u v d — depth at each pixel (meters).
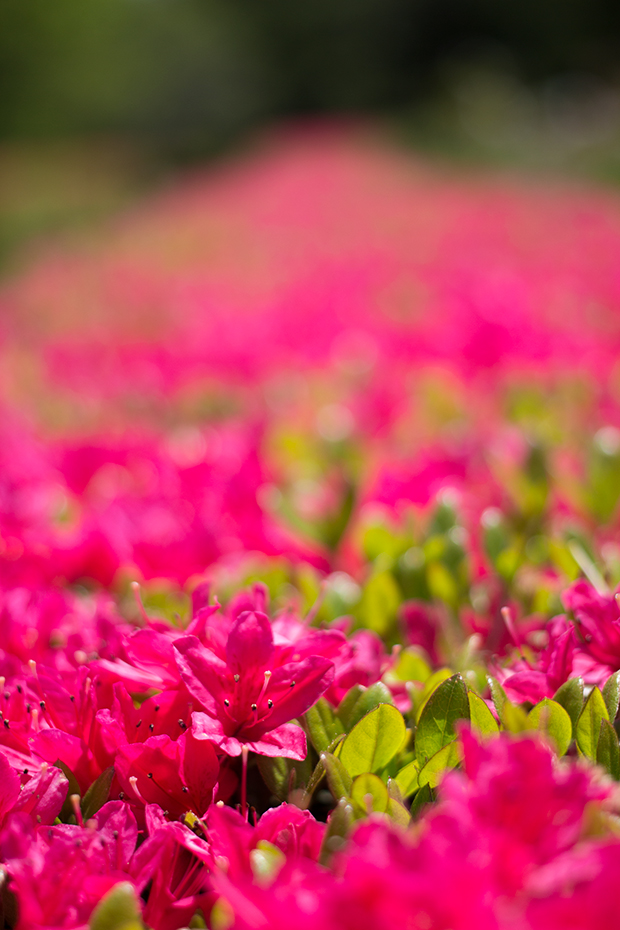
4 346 1.92
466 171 7.50
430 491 0.74
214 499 0.74
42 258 4.68
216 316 1.93
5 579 0.65
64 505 0.78
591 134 9.34
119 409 1.23
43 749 0.48
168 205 6.42
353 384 1.25
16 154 13.33
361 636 0.53
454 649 0.57
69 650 0.53
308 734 0.49
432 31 13.20
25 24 13.30
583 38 12.76
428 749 0.48
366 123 11.09
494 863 0.39
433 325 1.58
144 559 0.65
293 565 0.67
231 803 0.50
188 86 13.34
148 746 0.46
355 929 0.38
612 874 0.38
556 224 3.74
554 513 0.75
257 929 0.39
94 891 0.42
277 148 9.80
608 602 0.49
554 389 1.13
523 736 0.43
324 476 0.87
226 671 0.47
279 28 13.45
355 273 2.53
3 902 0.44
